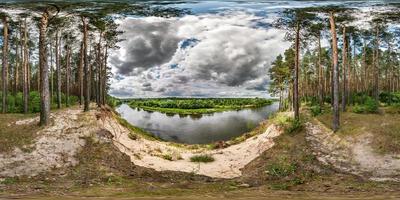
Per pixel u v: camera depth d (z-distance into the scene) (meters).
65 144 29.50
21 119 34.72
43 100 33.16
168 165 31.48
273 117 50.88
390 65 73.31
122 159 29.25
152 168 29.12
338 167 26.75
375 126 31.97
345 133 31.97
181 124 84.62
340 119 35.91
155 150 38.47
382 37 56.94
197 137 62.59
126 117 101.88
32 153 27.38
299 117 38.91
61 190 20.98
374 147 28.52
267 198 19.48
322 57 68.81
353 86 65.06
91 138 31.80
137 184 23.08
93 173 25.22
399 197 19.44
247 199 19.20
